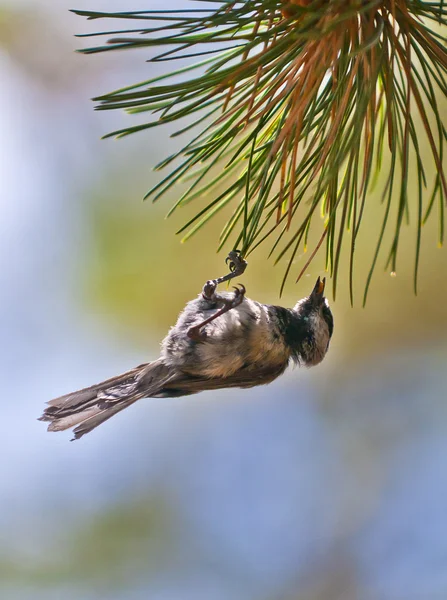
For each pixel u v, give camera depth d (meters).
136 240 8.98
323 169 4.58
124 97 4.11
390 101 4.43
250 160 4.62
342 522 10.61
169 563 9.69
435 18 4.56
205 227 8.77
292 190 4.45
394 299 8.77
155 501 9.95
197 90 4.41
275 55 4.30
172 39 4.04
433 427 10.57
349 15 3.80
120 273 9.03
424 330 9.12
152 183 9.04
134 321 9.27
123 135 4.25
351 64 4.45
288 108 4.63
